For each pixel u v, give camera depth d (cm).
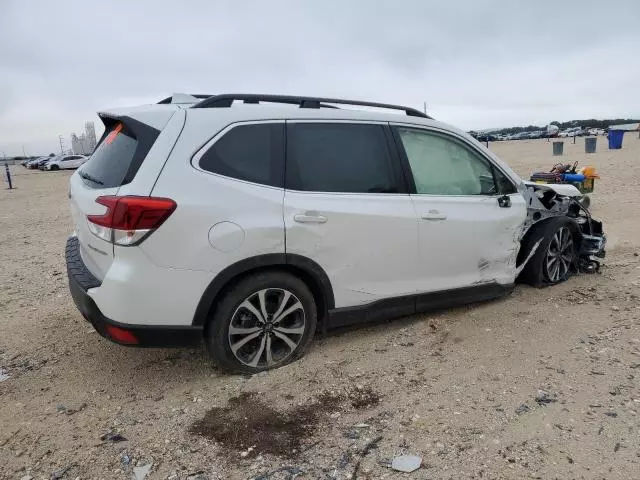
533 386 333
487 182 459
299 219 346
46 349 415
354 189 375
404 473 257
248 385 344
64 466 270
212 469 265
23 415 319
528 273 514
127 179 312
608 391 323
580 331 413
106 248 312
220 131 335
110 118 372
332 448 279
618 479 247
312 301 368
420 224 399
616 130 3180
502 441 279
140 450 282
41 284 613
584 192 1005
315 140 368
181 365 379
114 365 383
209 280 323
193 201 315
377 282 388
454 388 335
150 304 312
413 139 414
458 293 437
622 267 585
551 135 9125
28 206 1630
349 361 375
